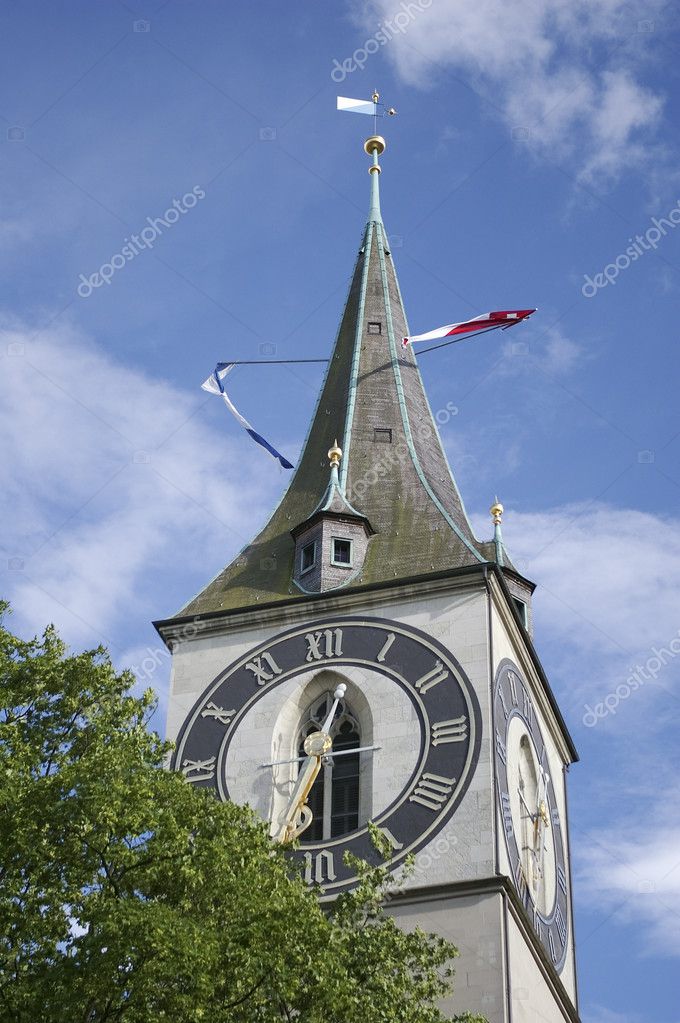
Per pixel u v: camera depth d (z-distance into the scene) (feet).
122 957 126.82
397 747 187.62
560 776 213.66
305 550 210.18
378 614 198.49
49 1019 126.00
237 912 134.92
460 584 197.47
